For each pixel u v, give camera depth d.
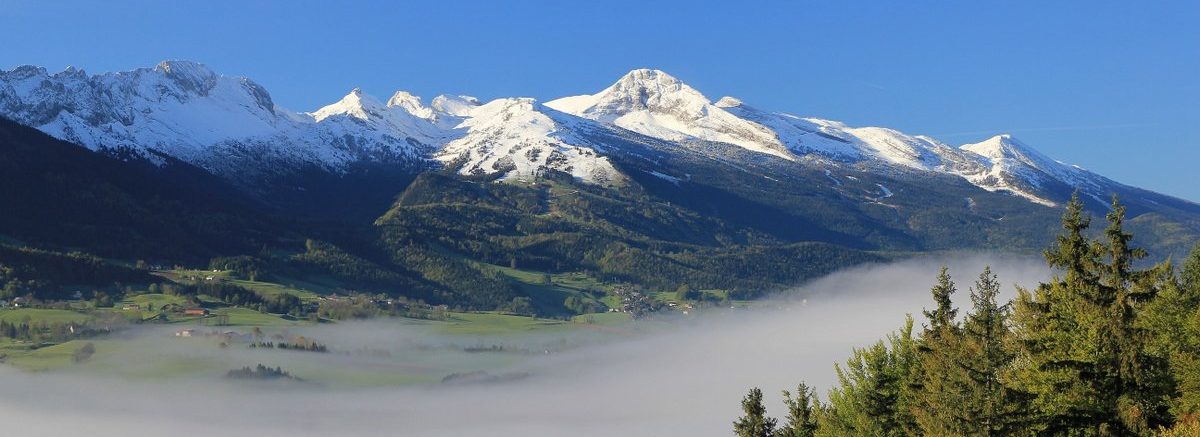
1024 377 56.91
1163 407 53.59
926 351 62.97
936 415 56.12
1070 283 58.06
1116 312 53.78
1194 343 58.47
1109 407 53.06
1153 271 55.84
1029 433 53.16
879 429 65.19
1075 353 55.09
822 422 70.69
